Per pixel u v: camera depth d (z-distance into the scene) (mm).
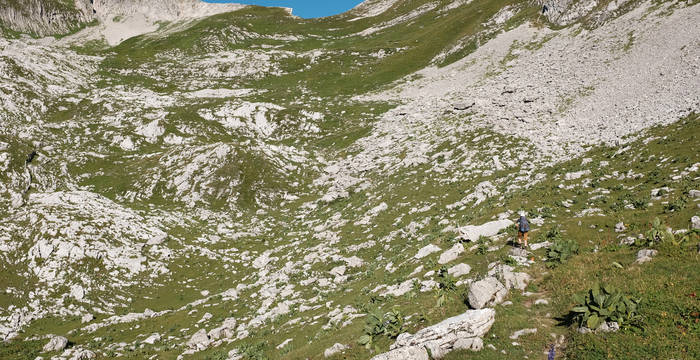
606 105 50562
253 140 82312
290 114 93062
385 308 21172
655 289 15008
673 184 26062
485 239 26094
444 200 40312
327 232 43531
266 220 53969
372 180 56188
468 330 15227
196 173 62562
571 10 102812
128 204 55656
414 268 26359
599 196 28688
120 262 40938
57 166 61344
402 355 14359
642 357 12227
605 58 68312
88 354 26781
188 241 47312
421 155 56312
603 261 18578
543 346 14242
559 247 20766
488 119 60562
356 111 94000
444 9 176375
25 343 29609
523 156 45094
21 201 48406
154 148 75875
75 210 46750
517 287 18625
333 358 17141
